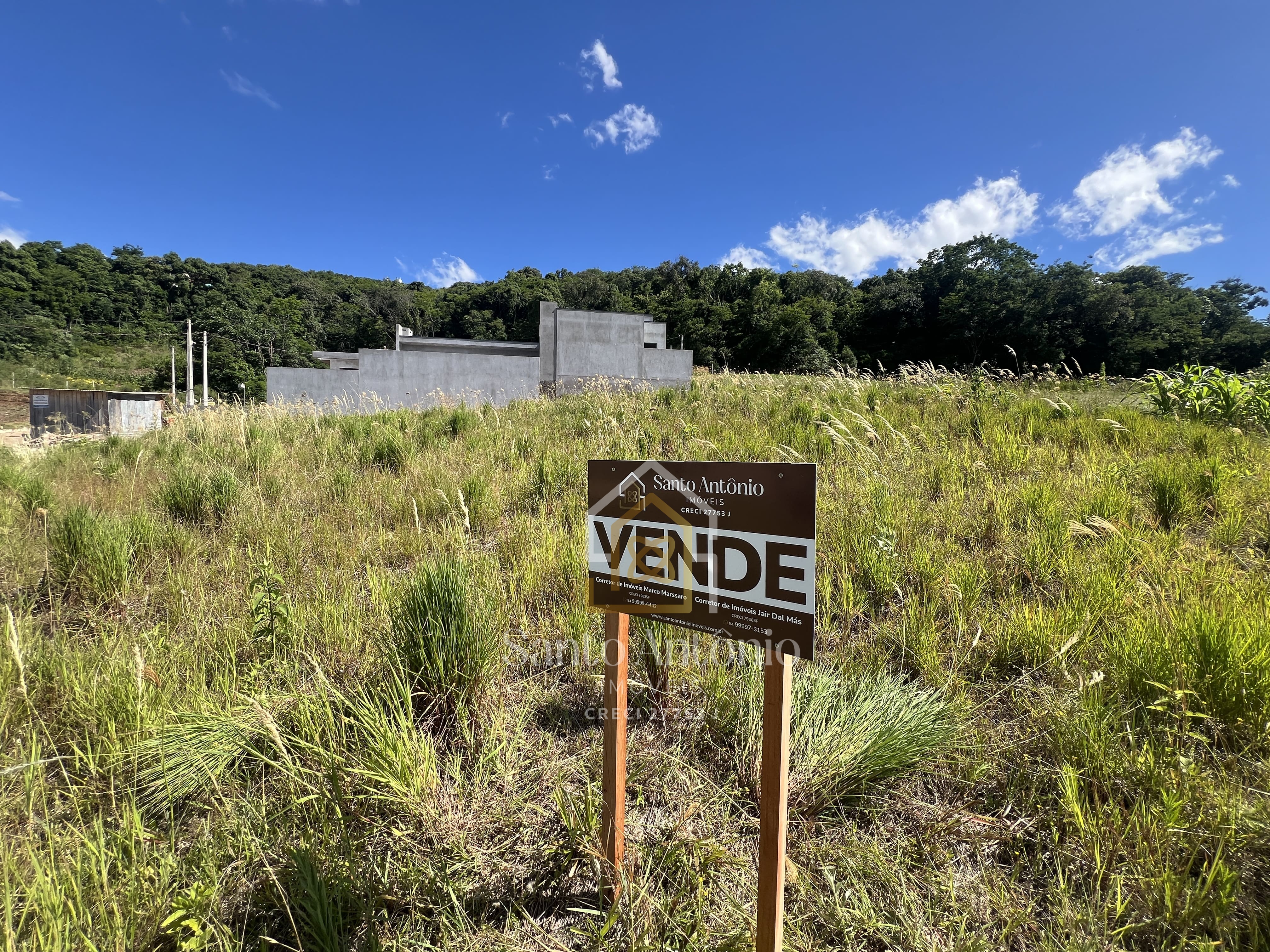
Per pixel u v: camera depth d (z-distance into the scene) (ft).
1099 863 5.00
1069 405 23.53
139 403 61.57
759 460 18.07
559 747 7.29
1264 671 6.34
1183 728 6.41
